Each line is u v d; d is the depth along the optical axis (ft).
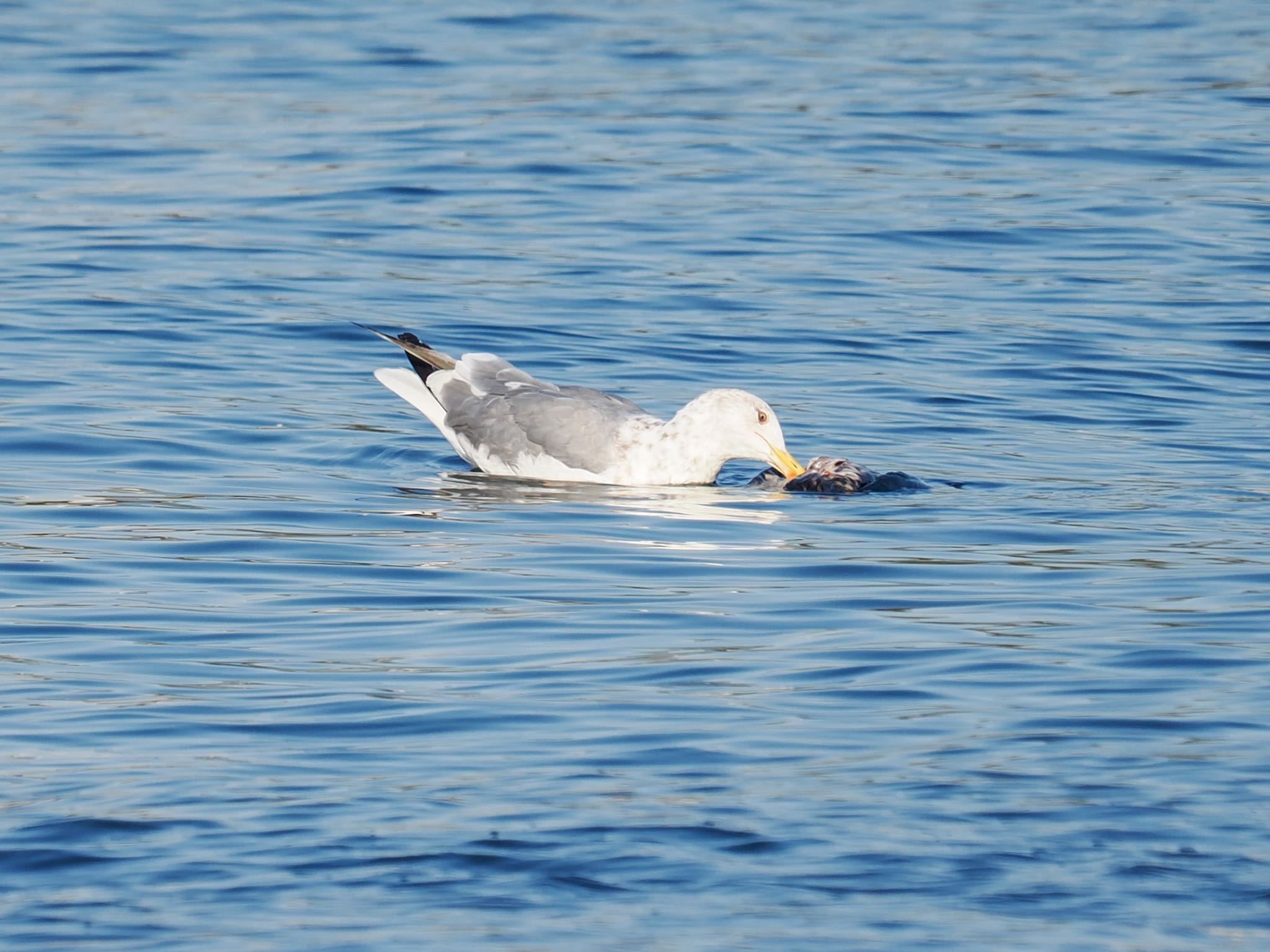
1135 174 89.10
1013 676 34.68
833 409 58.03
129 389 58.13
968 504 48.60
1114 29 124.98
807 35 122.83
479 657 36.11
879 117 99.55
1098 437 55.42
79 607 39.06
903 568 42.78
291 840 27.32
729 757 30.53
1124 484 50.34
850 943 24.47
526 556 43.91
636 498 50.47
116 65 111.04
